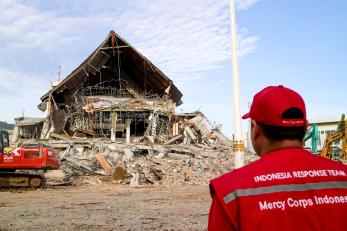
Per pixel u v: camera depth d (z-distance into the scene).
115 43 41.81
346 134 32.19
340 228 1.74
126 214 11.45
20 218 10.84
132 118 42.19
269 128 1.96
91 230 8.83
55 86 42.41
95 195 18.31
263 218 1.74
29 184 21.83
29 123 46.03
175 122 43.69
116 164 29.58
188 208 12.79
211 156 34.62
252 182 1.84
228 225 1.79
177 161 31.22
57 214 11.62
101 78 45.84
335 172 1.88
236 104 8.91
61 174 26.55
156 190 21.25
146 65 42.50
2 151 21.38
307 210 1.76
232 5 9.12
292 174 1.85
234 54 9.07
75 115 41.75
